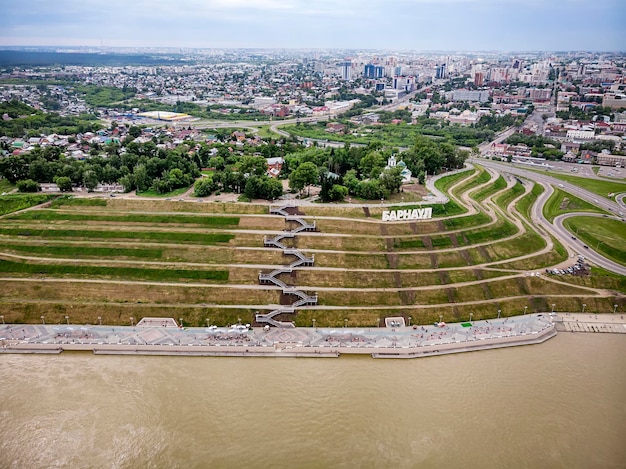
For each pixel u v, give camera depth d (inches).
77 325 7253.9
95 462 4940.9
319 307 7608.3
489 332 7268.7
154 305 7573.8
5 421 5433.1
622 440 5290.4
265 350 6776.6
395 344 6909.5
